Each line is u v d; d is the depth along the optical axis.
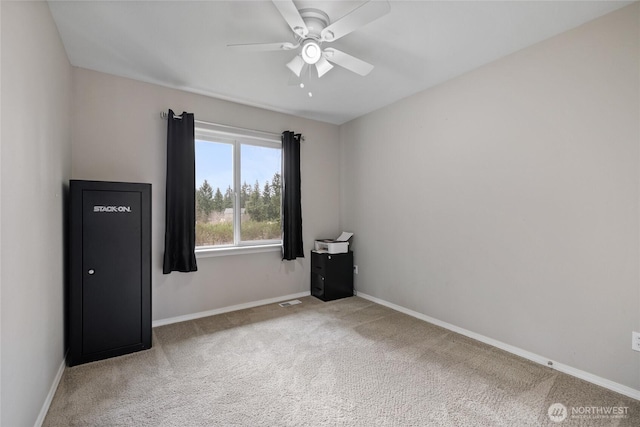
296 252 3.75
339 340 2.59
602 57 1.89
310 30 1.89
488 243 2.52
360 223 3.89
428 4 1.78
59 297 2.01
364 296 3.83
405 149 3.25
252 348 2.44
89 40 2.15
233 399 1.79
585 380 1.97
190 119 2.98
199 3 1.78
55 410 1.68
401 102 3.29
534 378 2.00
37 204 1.56
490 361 2.23
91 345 2.21
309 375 2.05
